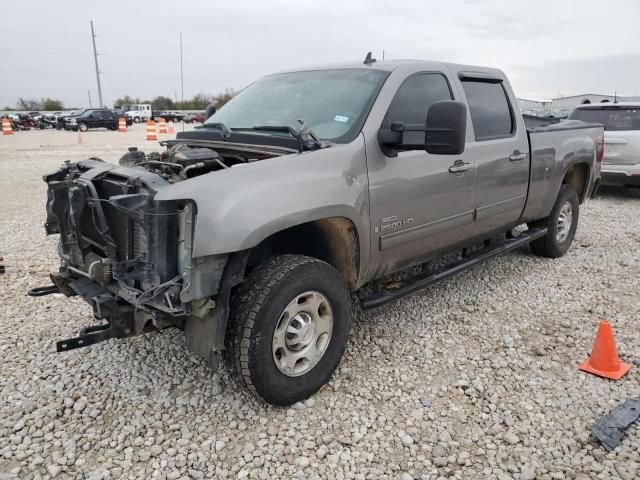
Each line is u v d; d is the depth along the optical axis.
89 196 3.21
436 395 3.51
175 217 2.87
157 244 2.87
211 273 2.92
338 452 2.96
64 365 3.84
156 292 2.86
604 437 3.01
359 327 4.47
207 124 4.35
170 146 4.32
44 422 3.20
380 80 3.98
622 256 6.57
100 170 3.33
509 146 4.98
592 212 9.36
